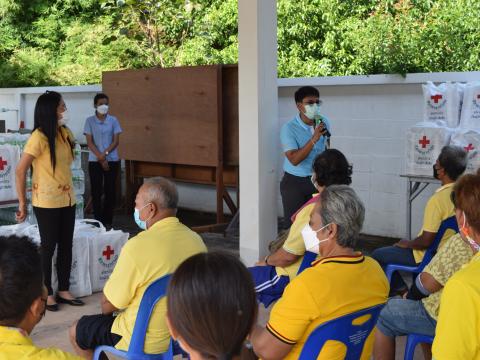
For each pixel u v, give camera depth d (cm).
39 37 1529
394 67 630
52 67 1444
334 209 221
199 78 690
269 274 336
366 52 794
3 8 1496
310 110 475
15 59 1434
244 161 515
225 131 694
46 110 424
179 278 127
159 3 1029
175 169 767
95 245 492
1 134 655
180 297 126
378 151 653
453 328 175
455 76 589
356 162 670
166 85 729
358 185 672
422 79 609
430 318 268
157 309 267
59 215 443
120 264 270
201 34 1101
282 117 729
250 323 128
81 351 293
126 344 273
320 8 1008
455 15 782
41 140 427
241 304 126
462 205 204
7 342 157
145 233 275
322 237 224
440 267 264
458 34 768
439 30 757
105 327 283
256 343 217
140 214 285
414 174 523
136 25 1098
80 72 1363
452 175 359
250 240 518
